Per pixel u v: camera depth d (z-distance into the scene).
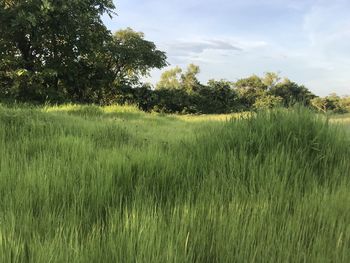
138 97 41.62
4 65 28.27
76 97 34.62
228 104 49.22
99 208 3.51
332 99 43.25
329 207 3.63
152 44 40.91
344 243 2.91
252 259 2.62
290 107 6.21
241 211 3.36
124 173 4.33
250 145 5.18
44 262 2.47
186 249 2.69
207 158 5.04
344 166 4.94
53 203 3.54
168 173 4.39
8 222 3.00
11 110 8.92
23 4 26.42
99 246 2.67
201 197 3.76
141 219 3.09
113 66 39.66
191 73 56.91
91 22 30.02
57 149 5.85
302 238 3.01
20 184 3.87
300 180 4.37
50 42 30.02
